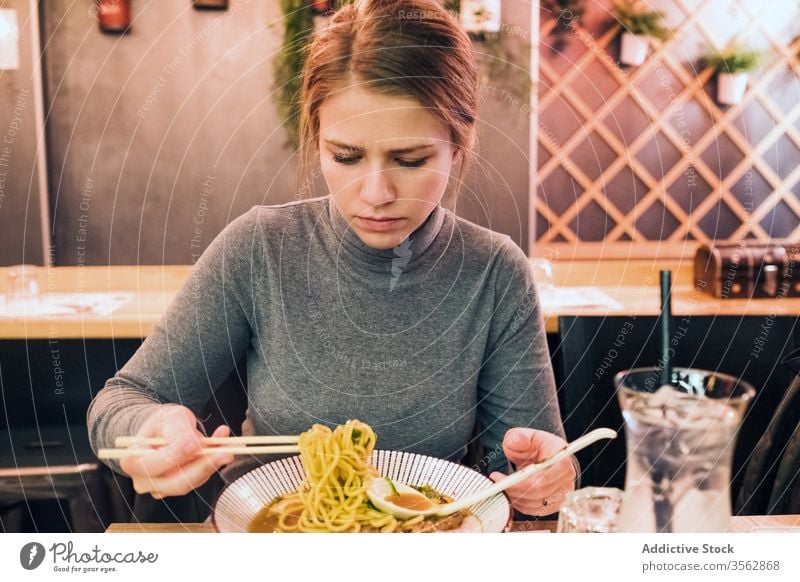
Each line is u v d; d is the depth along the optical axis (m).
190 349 0.61
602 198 0.90
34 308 0.82
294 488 0.49
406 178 0.56
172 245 0.97
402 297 0.62
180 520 0.65
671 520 0.38
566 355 0.69
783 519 0.48
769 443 0.55
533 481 0.50
